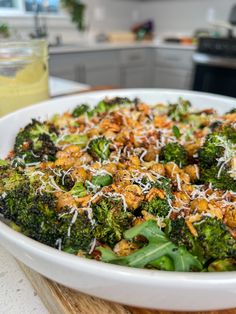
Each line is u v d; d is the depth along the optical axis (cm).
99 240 19
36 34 75
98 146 28
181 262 17
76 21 134
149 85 142
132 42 146
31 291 19
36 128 32
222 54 103
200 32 133
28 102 38
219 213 20
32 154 28
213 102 40
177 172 25
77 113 38
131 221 20
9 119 32
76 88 54
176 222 19
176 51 128
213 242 17
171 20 154
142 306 16
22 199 20
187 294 14
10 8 120
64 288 18
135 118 35
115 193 21
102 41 144
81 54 113
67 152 28
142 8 164
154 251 17
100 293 15
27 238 16
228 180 24
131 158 26
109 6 151
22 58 36
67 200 20
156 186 22
